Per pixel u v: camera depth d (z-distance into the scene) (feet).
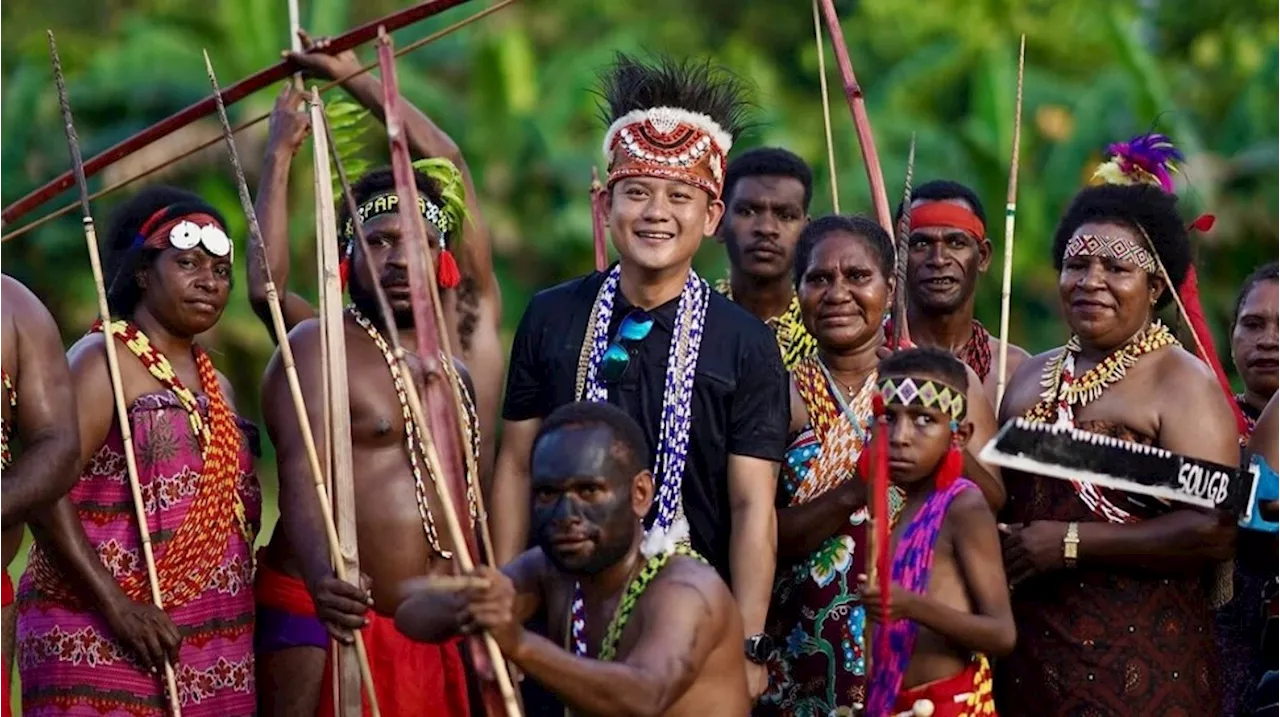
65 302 115.14
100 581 38.55
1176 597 39.68
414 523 39.60
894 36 128.26
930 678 36.01
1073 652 39.50
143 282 40.60
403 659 39.32
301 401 36.55
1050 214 106.42
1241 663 42.68
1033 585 40.14
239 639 40.27
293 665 40.45
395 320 40.65
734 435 38.91
